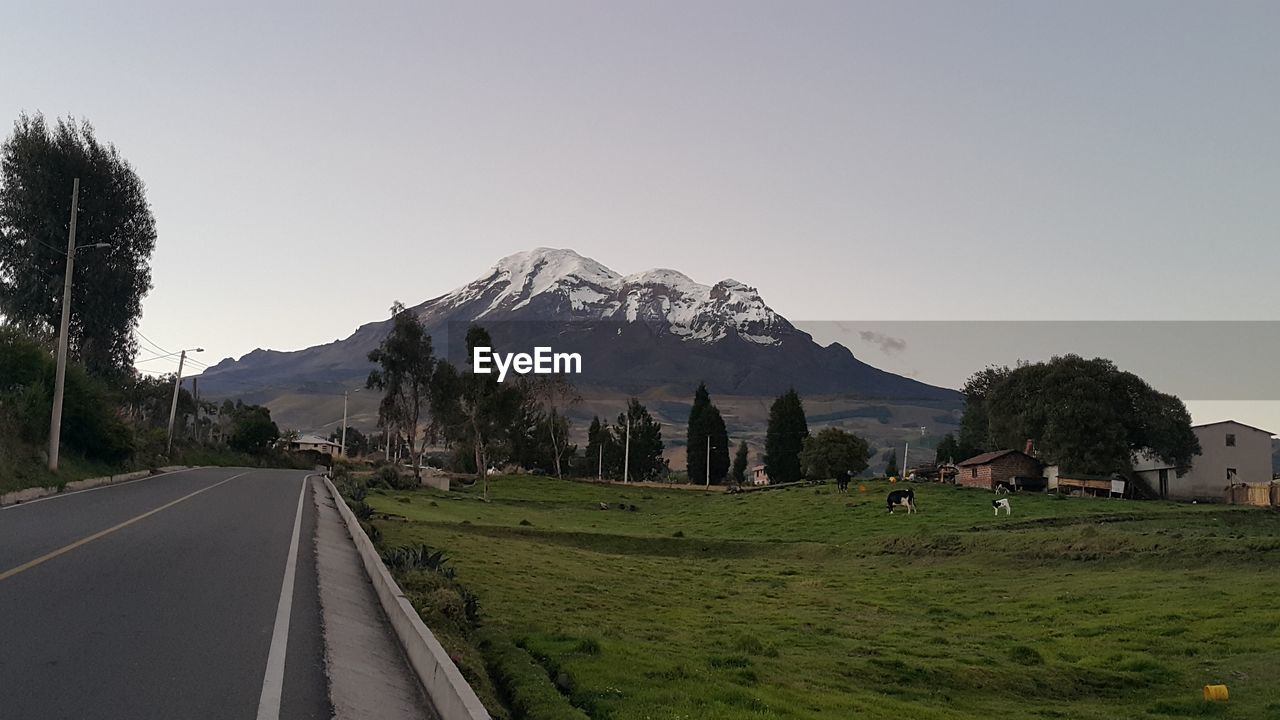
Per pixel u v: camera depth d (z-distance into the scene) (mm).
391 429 127562
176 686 9312
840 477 74312
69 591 14102
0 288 59594
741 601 29859
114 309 62344
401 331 93750
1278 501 59438
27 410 42656
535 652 15031
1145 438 81562
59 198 61156
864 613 28391
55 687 9000
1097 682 19531
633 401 138750
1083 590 31641
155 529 23562
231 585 15648
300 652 11242
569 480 101875
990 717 15859
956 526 51156
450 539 35406
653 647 17922
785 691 15148
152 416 110812
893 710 15203
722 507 72250
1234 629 23844
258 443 107125
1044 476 76750
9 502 30328
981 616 28234
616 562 38906
